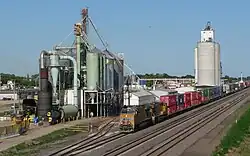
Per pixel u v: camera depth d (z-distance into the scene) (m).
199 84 146.25
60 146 45.03
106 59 85.31
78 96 79.12
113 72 89.69
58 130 58.59
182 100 86.38
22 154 39.84
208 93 114.50
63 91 78.88
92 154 39.03
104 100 82.69
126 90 93.81
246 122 62.53
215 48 145.88
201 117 75.38
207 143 46.12
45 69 70.56
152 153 39.09
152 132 55.25
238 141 45.81
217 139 49.06
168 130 57.59
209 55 145.25
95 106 82.81
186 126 61.94
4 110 94.19
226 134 51.53
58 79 77.94
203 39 149.88
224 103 111.00
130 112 55.94
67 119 72.19
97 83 81.06
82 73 82.62
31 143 46.66
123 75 97.94
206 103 112.75
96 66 81.00
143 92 95.75
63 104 77.50
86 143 45.81
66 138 51.81
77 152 40.22
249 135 51.19
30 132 56.53
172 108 77.75
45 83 70.12
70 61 82.62
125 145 43.78
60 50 84.38
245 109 88.62
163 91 108.44
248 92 167.50
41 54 77.38
